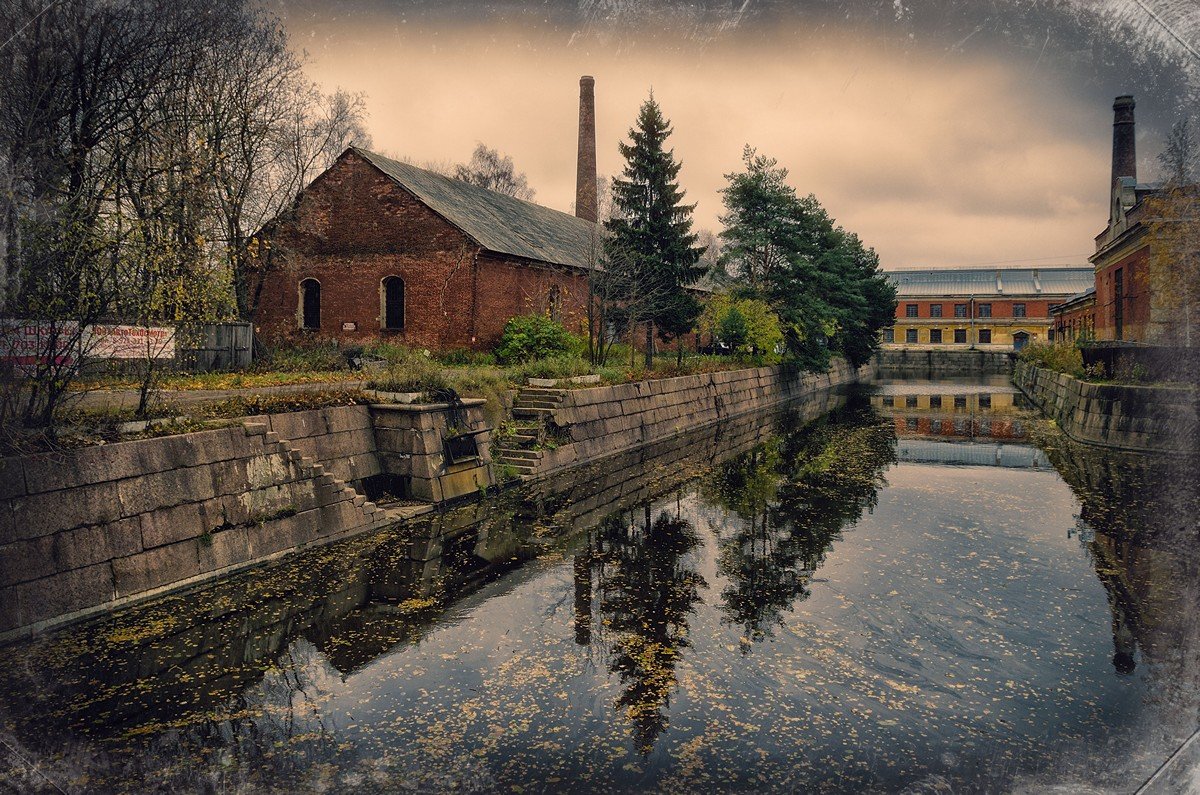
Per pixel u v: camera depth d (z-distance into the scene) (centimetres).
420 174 2602
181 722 558
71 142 926
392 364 1526
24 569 684
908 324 5828
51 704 583
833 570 931
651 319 2491
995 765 494
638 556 998
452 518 1177
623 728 552
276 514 947
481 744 528
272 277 2412
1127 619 760
